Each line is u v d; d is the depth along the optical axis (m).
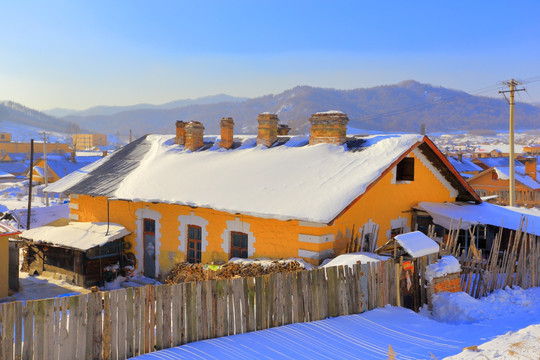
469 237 18.25
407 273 11.65
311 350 8.49
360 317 10.33
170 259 18.55
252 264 14.43
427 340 9.20
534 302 12.54
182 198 17.20
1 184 74.12
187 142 22.94
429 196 19.05
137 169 22.06
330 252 14.34
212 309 9.01
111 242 19.53
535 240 16.89
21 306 7.14
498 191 52.69
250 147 21.09
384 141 17.06
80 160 81.62
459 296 11.52
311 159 17.58
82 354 7.65
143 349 8.27
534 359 7.07
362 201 15.59
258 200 15.43
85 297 7.73
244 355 8.18
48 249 20.53
